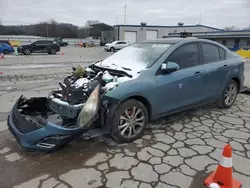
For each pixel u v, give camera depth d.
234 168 2.76
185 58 3.95
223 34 35.66
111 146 3.26
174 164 2.83
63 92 3.29
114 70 3.60
